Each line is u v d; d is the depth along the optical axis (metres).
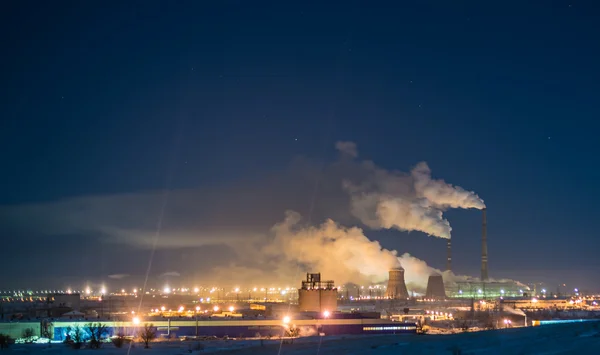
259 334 114.88
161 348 85.25
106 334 114.81
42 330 116.25
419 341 63.72
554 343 47.94
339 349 61.91
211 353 71.75
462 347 51.28
